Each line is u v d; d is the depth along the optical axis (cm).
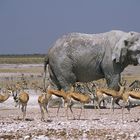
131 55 5122
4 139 3080
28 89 7812
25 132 3325
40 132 3309
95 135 3147
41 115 4181
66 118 4022
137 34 5144
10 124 3703
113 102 4412
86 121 3794
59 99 4022
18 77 11950
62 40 5238
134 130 3322
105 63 5141
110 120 3850
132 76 12075
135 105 5100
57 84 5284
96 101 4703
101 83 7800
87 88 6219
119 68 5175
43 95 3922
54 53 5225
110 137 3059
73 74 5206
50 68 5294
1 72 15050
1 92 6725
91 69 5181
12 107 5253
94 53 5144
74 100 4016
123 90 4394
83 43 5162
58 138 3062
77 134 3197
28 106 5325
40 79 11125
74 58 5156
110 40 5162
